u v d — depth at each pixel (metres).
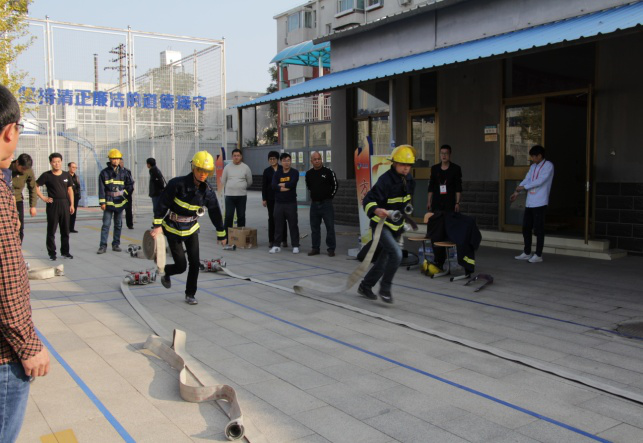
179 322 5.94
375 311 6.33
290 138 26.66
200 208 6.43
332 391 4.10
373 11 34.34
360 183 9.77
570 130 12.91
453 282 7.85
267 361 4.73
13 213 2.23
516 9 10.09
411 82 13.05
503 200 11.25
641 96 9.03
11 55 13.87
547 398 3.96
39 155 19.14
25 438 3.38
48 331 5.60
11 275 2.16
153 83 20.94
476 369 4.53
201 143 21.72
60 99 18.45
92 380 4.32
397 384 4.23
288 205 10.54
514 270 8.56
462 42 11.13
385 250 6.45
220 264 8.77
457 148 12.05
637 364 4.62
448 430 3.48
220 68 21.53
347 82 9.83
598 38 6.47
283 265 9.38
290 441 3.35
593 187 9.73
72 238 13.19
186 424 3.58
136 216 17.23
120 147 20.44
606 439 3.35
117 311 6.39
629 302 6.58
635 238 9.31
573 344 5.13
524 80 10.76
